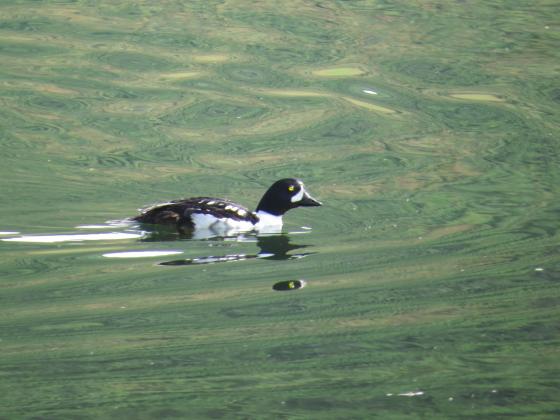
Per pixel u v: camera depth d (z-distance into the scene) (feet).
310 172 60.29
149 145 63.46
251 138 65.41
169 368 35.24
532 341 38.22
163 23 83.15
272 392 33.76
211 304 41.32
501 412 32.58
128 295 42.16
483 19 85.97
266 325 39.34
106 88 71.82
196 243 49.24
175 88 72.38
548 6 88.89
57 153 61.41
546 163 62.03
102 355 36.22
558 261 46.70
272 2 88.33
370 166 61.46
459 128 67.67
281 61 77.20
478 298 42.29
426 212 54.19
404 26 84.12
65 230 49.73
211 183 57.98
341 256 47.70
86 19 83.30
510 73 76.23
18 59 75.41
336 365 35.86
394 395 33.78
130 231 50.01
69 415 31.76
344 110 69.82
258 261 46.85
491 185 58.44
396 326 39.55
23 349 36.76
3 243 47.78
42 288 42.57
